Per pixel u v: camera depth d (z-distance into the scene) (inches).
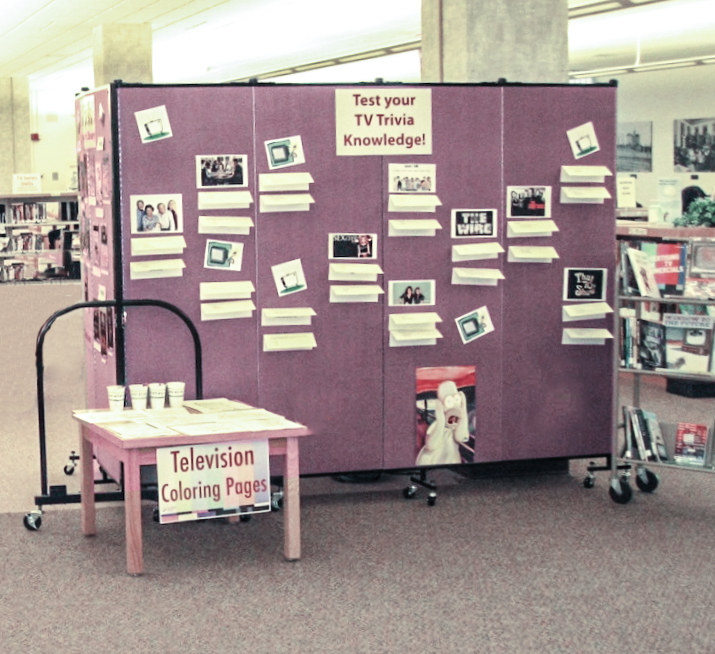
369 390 224.2
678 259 212.1
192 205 212.5
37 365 204.1
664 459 216.5
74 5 614.2
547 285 231.0
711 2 530.6
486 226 226.4
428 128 221.9
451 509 213.5
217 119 212.2
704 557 181.6
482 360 229.0
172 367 214.8
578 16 571.8
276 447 178.5
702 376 211.0
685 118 746.8
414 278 223.9
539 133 227.8
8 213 750.5
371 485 235.0
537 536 194.1
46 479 205.5
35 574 173.6
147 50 687.7
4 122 1077.8
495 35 268.5
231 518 206.5
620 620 152.6
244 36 724.0
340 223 219.8
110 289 214.5
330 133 217.8
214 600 161.2
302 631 148.6
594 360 235.0
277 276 217.8
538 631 148.3
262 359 219.0
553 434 234.4
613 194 231.6
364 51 766.5
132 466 170.1
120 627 150.6
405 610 156.6
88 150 230.1
